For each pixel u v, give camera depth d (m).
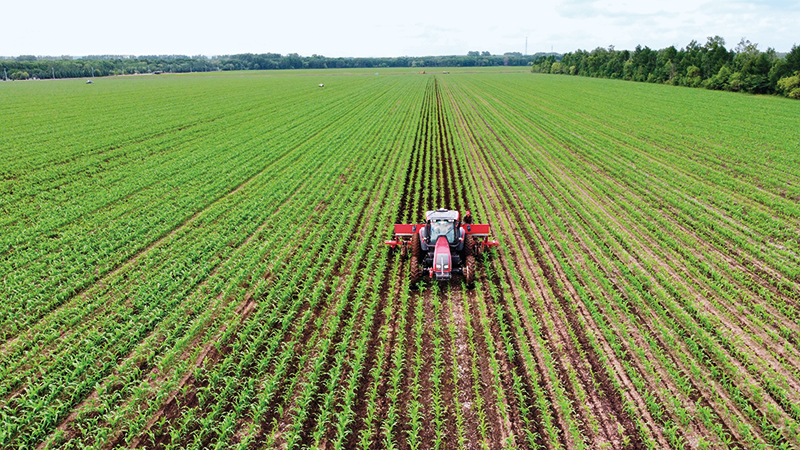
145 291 12.58
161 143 33.97
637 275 13.19
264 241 16.17
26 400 8.48
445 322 10.89
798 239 15.84
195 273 13.80
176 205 20.25
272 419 8.27
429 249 12.70
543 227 16.61
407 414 8.25
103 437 7.74
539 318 11.01
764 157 27.59
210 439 7.86
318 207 19.73
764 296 11.92
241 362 9.39
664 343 10.02
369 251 14.83
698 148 30.33
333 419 8.28
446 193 21.86
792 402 8.20
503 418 8.08
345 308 11.66
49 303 12.07
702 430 7.71
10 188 23.00
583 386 8.78
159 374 9.39
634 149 30.44
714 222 17.12
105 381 9.02
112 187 22.69
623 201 19.55
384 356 9.79
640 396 8.49
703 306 11.52
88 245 15.65
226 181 23.47
